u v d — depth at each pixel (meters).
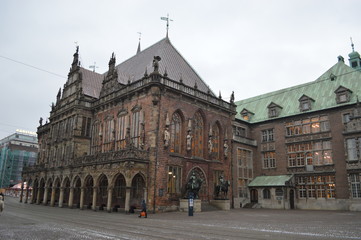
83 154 45.94
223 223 22.59
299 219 26.73
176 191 38.00
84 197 42.88
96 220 23.89
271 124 55.09
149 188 35.00
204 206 40.03
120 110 42.47
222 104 48.03
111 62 47.06
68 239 13.66
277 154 53.16
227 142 47.50
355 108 44.09
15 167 118.00
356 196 42.03
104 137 44.91
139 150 34.72
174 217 28.66
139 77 45.53
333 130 46.72
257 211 39.66
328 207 45.09
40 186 51.94
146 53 51.59
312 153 48.59
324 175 46.53
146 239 13.70
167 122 37.72
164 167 36.66
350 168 42.97
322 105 49.12
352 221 24.81
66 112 50.66
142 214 28.02
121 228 18.36
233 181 49.38
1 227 17.91
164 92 38.53
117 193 39.34
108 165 36.03
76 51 53.81
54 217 25.88
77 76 50.81
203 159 42.62
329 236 15.46
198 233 16.19
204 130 44.34
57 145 51.91
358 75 48.53
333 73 52.56
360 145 42.50
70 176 43.00
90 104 48.97
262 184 50.97
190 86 46.88
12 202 52.88
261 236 15.20
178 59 50.34
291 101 55.41
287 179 49.31
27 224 19.88
